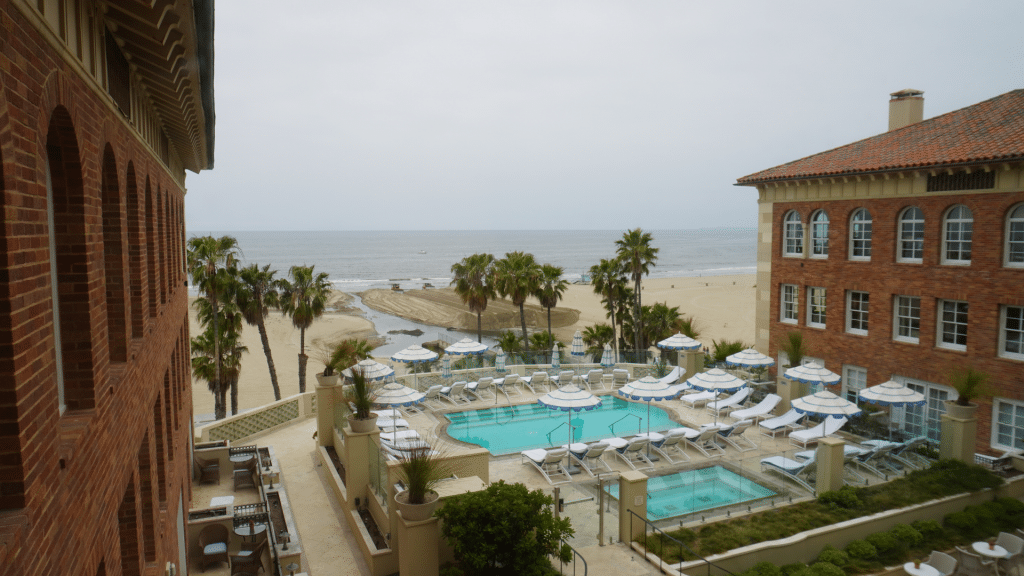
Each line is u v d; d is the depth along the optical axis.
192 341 29.95
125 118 5.79
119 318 5.59
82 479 3.85
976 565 11.94
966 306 19.16
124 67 6.12
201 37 6.48
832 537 13.02
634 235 42.69
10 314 2.82
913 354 20.42
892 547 13.05
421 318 70.38
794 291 24.95
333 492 15.53
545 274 41.34
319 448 17.62
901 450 16.89
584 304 78.94
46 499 3.18
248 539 11.91
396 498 10.47
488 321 67.50
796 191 24.19
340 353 17.67
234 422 19.08
